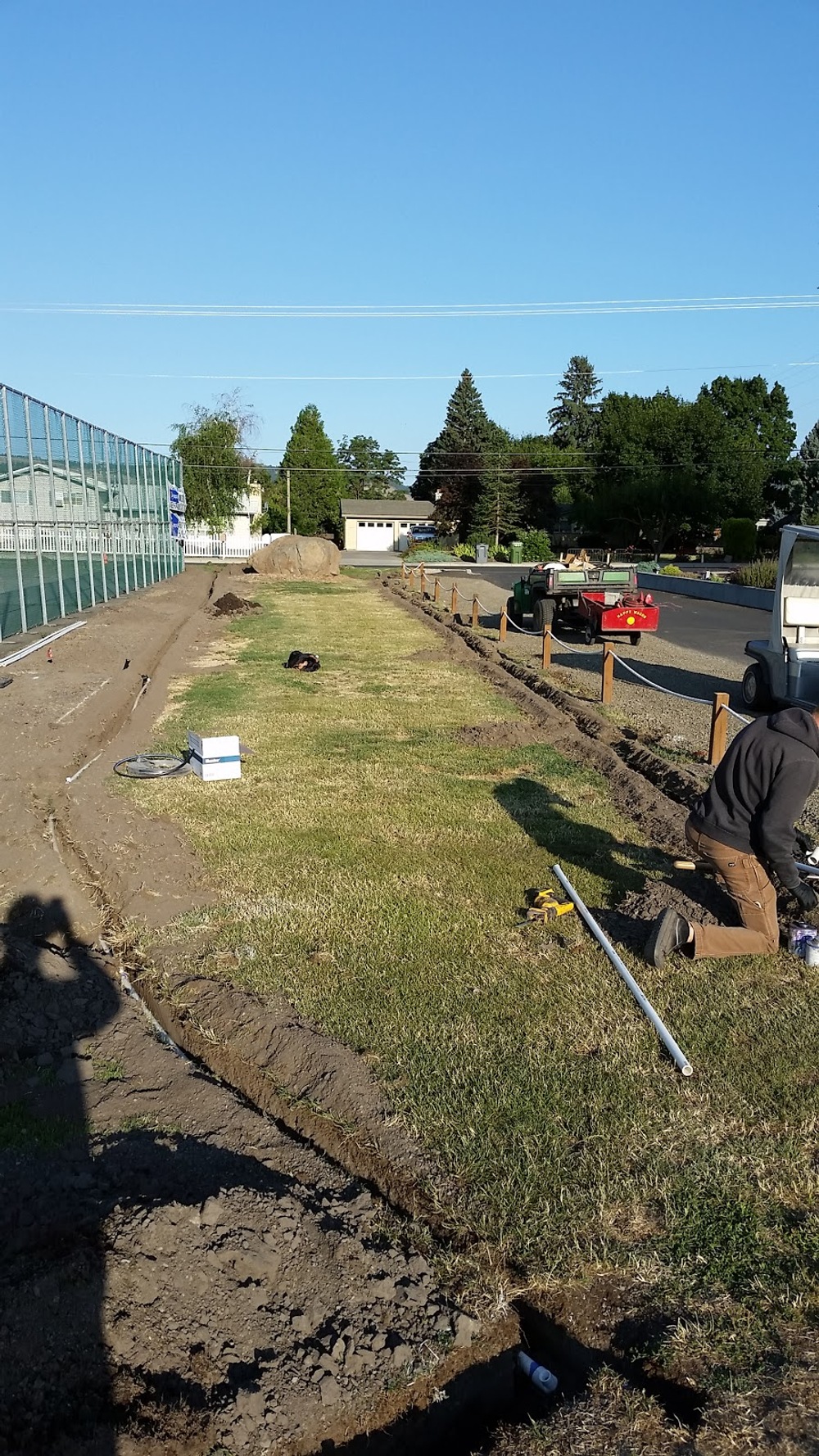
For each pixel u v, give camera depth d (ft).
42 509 64.28
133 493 97.50
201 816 28.19
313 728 40.01
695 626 80.94
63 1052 16.33
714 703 32.27
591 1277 11.41
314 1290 10.93
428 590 114.73
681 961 18.93
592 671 56.44
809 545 42.50
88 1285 10.28
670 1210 12.25
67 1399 9.39
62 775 32.37
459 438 247.50
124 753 35.78
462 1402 10.46
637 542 211.82
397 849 25.31
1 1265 10.80
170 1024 17.71
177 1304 10.42
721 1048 15.87
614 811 28.81
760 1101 14.49
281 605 92.38
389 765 34.01
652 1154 13.29
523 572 155.33
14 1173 12.88
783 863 17.31
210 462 173.99
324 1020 16.80
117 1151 13.47
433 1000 17.44
